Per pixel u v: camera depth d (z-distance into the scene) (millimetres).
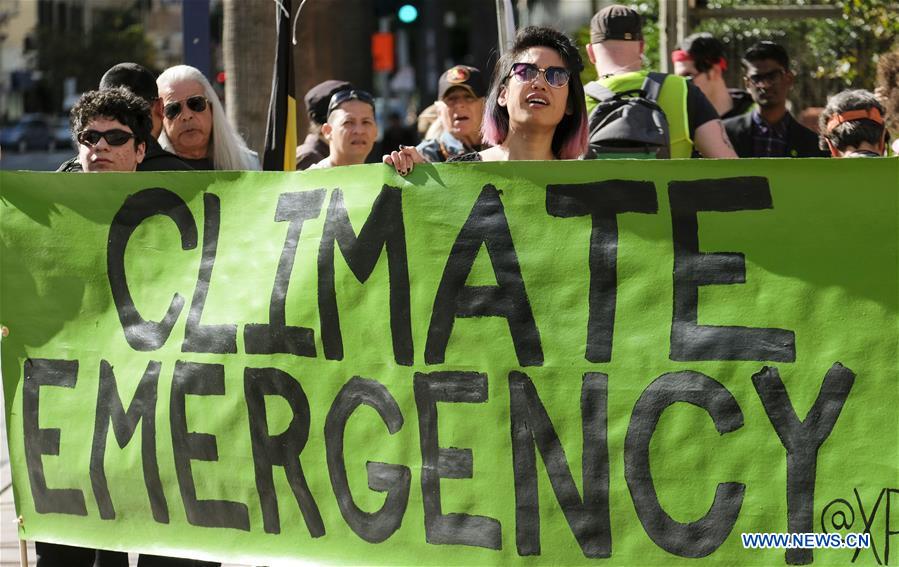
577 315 4871
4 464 8766
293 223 5203
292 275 5176
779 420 4664
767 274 4699
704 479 4727
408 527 5016
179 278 5324
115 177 5375
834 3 11219
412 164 5051
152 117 6328
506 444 4918
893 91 6695
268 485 5188
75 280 5418
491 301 4953
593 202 4867
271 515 5191
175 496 5309
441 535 4977
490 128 5625
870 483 4582
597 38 7102
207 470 5266
